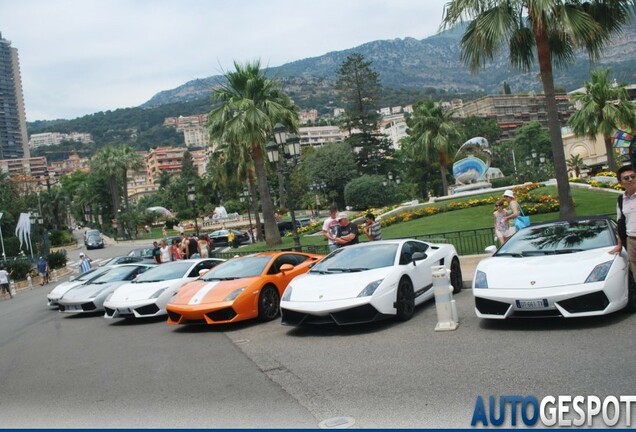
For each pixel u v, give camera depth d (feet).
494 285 24.57
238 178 136.26
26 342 38.83
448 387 17.75
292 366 22.97
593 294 22.52
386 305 27.94
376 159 273.95
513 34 54.44
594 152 264.72
